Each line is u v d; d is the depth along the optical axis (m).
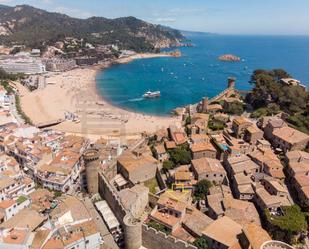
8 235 66.19
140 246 70.81
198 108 175.25
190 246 63.44
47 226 71.06
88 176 94.75
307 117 127.25
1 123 154.00
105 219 79.94
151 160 105.38
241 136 117.75
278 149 105.31
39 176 104.25
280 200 77.50
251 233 62.03
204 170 93.44
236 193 86.94
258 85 156.38
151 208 88.62
